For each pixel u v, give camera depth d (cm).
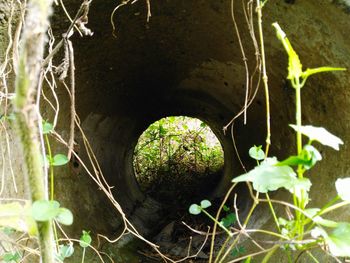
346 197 98
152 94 390
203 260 325
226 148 453
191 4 243
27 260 191
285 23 196
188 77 363
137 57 311
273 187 95
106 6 236
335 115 202
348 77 180
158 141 591
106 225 336
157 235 392
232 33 253
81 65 276
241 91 330
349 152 191
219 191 468
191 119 651
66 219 89
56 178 287
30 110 69
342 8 156
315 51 191
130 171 467
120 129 403
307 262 177
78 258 261
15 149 211
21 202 214
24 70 67
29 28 67
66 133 294
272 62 246
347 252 88
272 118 305
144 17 259
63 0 206
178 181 534
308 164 94
